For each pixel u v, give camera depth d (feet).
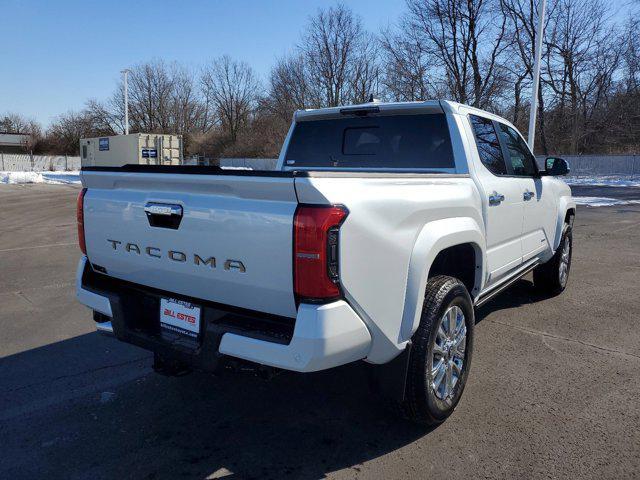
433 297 9.73
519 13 122.21
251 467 9.18
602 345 14.79
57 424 10.64
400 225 8.79
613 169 116.26
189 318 9.20
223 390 12.16
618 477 8.76
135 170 9.43
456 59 128.16
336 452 9.61
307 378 12.77
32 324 16.74
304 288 7.50
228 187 8.13
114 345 14.98
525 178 15.51
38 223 42.78
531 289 20.85
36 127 238.27
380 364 9.13
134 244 9.70
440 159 12.84
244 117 235.81
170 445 9.88
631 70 122.83
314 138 15.15
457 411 11.03
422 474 8.91
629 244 31.91
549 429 10.28
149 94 242.58
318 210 7.36
